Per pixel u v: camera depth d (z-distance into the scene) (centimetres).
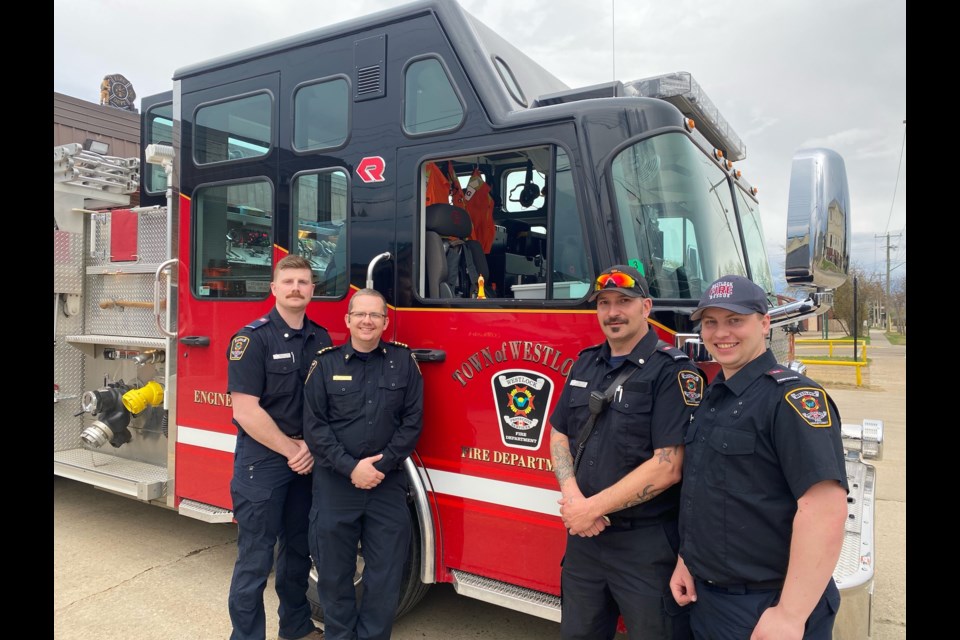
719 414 190
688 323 251
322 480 276
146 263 436
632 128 262
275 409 293
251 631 282
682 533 197
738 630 181
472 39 290
